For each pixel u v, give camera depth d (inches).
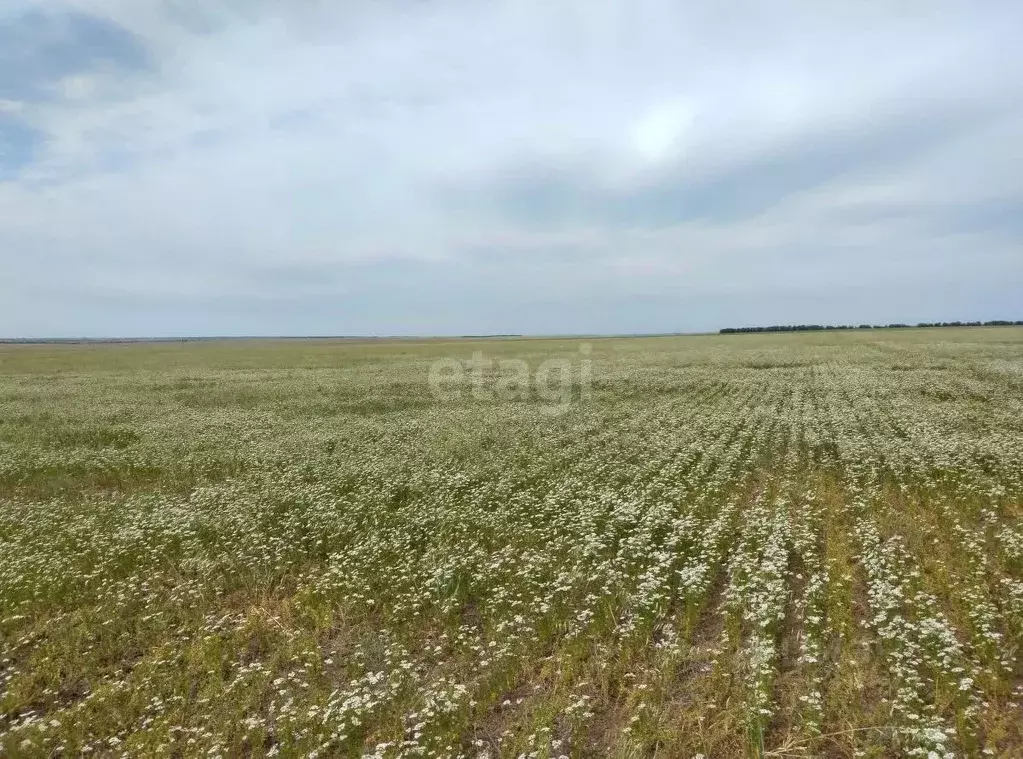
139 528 464.1
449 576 358.6
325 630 316.5
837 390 1097.4
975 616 284.2
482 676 266.8
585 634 297.1
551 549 398.3
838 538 394.9
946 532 399.5
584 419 870.4
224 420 928.3
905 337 2866.6
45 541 443.5
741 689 244.8
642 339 4237.2
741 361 1788.9
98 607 345.7
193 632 321.4
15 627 332.8
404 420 911.7
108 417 987.9
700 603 320.8
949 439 622.2
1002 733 216.5
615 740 225.3
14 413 1031.0
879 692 243.3
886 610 290.7
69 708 265.1
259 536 431.2
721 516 430.3
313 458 667.4
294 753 227.6
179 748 236.2
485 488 525.3
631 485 517.3
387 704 253.4
